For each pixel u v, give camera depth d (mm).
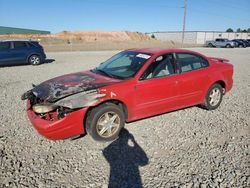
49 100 3830
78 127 3922
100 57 18719
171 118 5246
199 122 5066
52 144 4105
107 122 4148
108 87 4109
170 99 4906
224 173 3318
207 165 3504
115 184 3113
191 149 3959
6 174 3297
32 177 3244
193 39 71750
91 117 3994
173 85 4852
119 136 4402
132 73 4512
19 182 3143
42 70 11922
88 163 3572
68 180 3189
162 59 4848
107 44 44219
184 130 4668
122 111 4297
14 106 6035
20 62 13789
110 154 3814
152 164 3543
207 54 22812
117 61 5195
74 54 21828
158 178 3225
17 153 3818
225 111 5758
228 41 39500
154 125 4875
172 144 4121
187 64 5223
